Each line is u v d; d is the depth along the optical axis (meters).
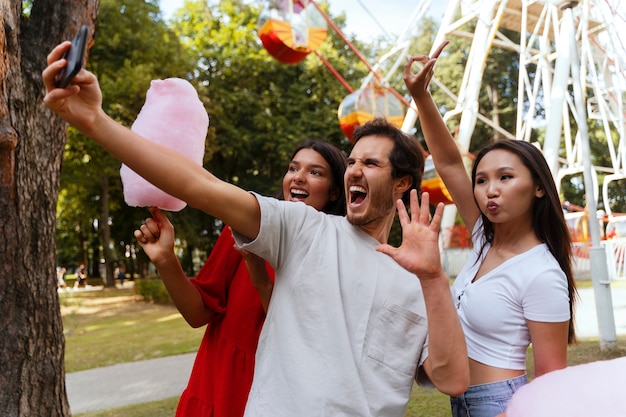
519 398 1.29
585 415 1.11
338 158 2.44
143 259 27.42
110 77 17.81
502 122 28.48
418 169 1.74
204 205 1.49
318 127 20.50
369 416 1.48
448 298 1.46
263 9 9.90
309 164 2.40
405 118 11.64
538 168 1.96
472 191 2.33
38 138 2.87
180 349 8.77
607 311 6.38
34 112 2.85
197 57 20.92
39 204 2.88
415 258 1.44
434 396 5.09
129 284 30.92
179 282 2.08
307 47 9.90
